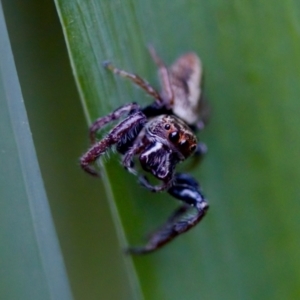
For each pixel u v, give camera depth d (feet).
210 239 0.28
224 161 0.28
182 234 0.28
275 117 0.28
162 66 0.28
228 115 0.28
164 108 0.28
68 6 0.26
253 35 0.28
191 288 0.28
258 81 0.28
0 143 0.25
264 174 0.28
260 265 0.28
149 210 0.28
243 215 0.28
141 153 0.27
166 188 0.27
